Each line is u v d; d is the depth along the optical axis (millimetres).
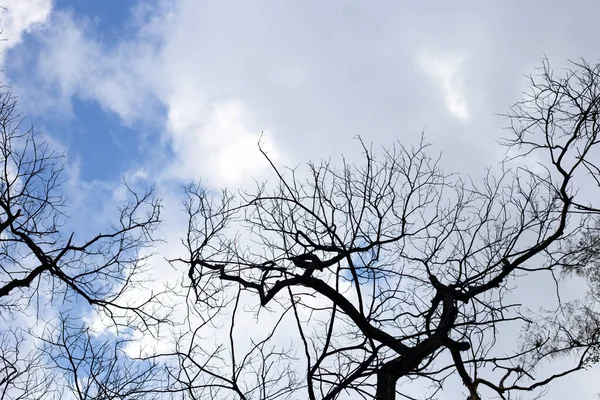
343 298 6094
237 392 5332
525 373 6797
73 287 8227
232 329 5586
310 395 5059
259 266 6430
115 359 6582
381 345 4984
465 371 6660
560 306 7383
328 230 5910
